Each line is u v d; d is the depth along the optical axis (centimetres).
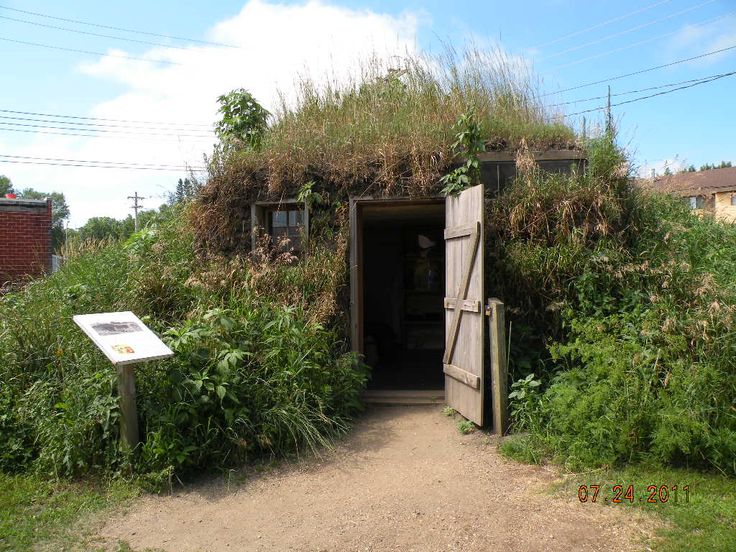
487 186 669
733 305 518
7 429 504
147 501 438
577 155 658
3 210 1388
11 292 771
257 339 561
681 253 668
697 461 443
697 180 2378
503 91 832
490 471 467
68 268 813
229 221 722
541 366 573
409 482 456
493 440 525
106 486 456
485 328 580
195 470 480
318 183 694
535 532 371
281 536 385
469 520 391
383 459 505
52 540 384
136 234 860
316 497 439
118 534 392
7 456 488
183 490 456
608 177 623
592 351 498
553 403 492
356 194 681
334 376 585
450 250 624
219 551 369
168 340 511
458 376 580
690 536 354
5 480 469
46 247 1432
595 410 459
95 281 702
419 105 798
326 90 892
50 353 564
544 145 678
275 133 823
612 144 644
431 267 1106
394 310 1105
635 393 458
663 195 880
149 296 654
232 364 501
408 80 856
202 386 494
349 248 677
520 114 789
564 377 517
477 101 782
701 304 536
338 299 658
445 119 746
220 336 534
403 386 749
